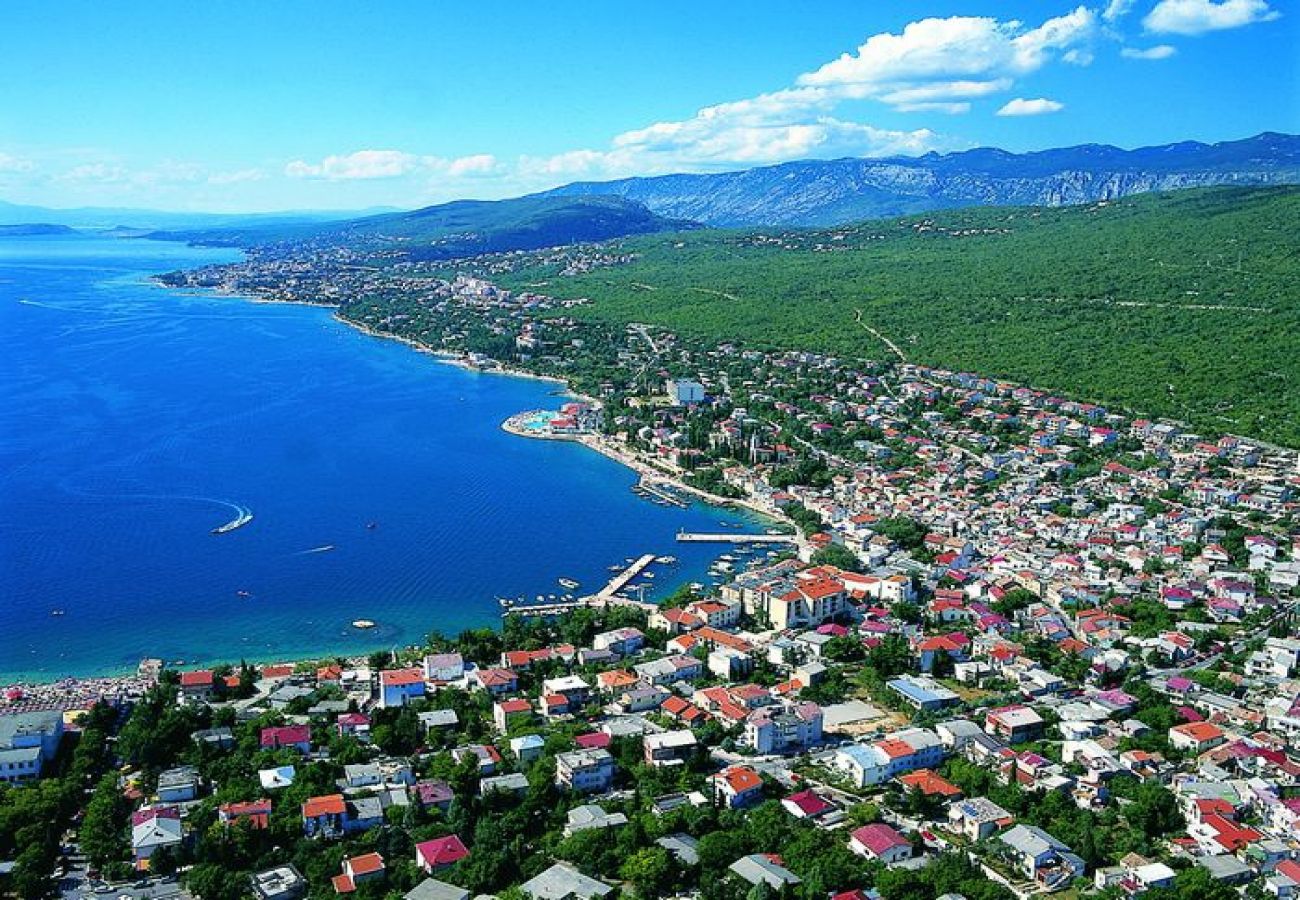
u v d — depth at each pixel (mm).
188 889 187750
